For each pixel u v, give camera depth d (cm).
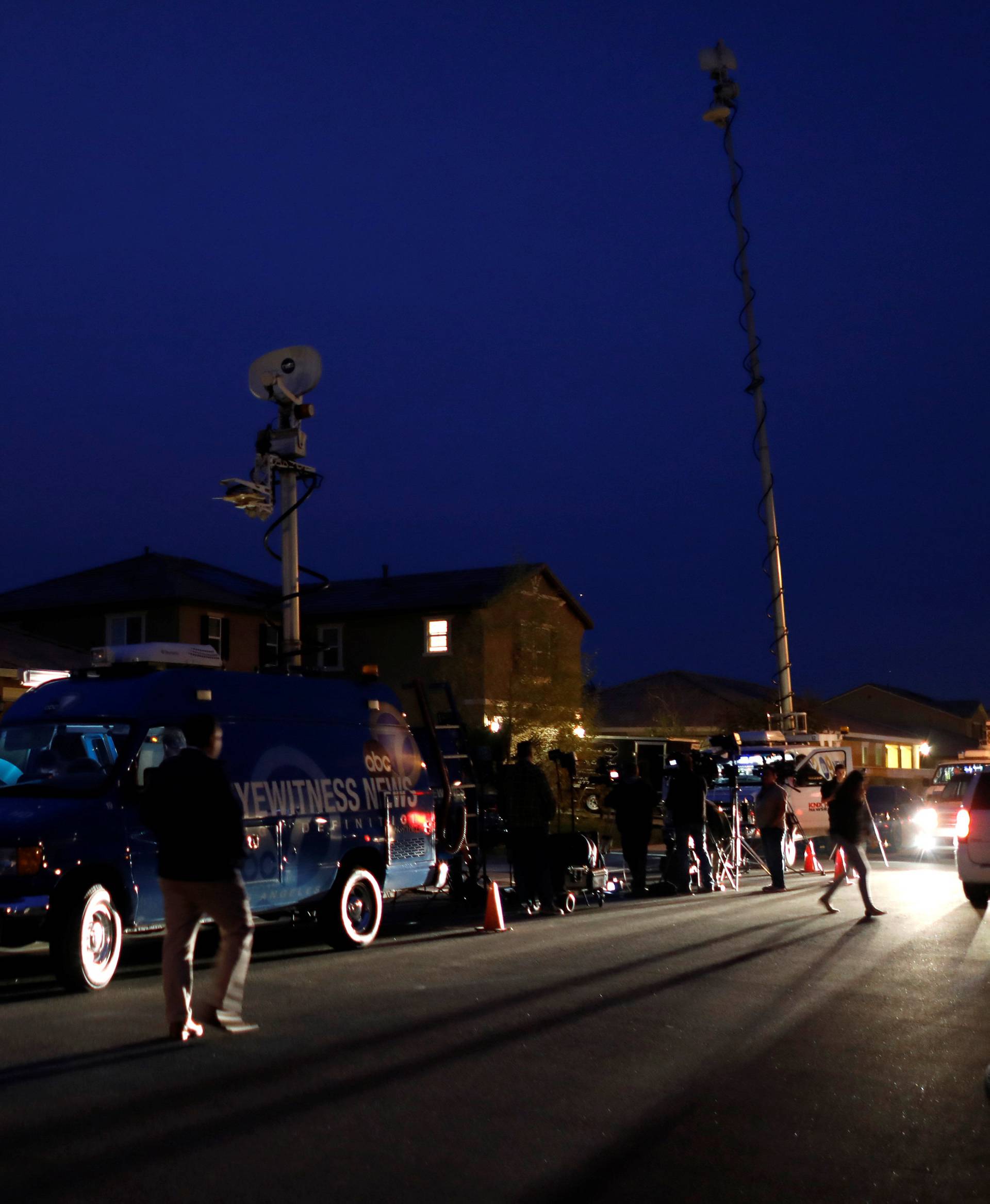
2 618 4416
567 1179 527
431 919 1542
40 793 1048
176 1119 606
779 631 2838
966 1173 537
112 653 1330
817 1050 757
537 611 3912
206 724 805
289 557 1900
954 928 1360
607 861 2578
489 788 1880
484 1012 879
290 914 1285
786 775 2416
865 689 9250
